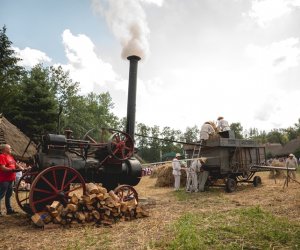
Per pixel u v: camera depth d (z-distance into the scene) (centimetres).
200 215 666
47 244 489
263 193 1059
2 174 726
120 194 766
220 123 1387
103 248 453
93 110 5950
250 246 440
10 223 659
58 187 683
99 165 747
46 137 694
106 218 628
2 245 491
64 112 4681
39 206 670
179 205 847
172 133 9694
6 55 3581
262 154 1409
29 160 763
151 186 1602
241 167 1273
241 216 629
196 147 1298
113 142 749
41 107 2858
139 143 9425
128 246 459
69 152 738
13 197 1078
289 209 707
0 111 2781
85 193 678
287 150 6009
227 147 1235
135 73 859
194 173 1221
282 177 1802
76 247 457
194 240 457
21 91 3066
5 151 742
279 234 482
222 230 526
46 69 4756
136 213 673
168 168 1561
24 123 2767
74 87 4903
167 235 508
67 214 609
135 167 804
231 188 1176
